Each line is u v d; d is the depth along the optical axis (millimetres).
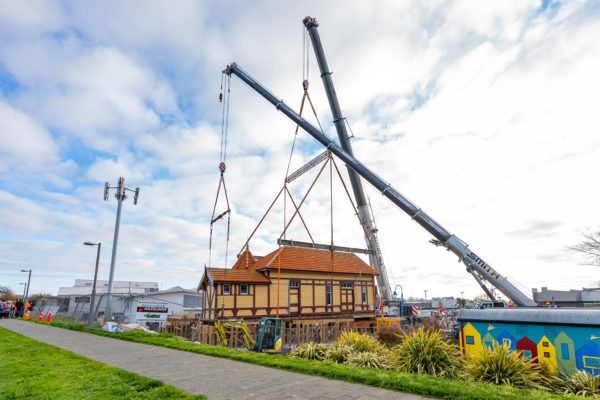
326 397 6742
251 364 10047
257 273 28469
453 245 22109
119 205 26688
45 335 18875
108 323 22188
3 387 7629
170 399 6594
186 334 25078
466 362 9242
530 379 8016
